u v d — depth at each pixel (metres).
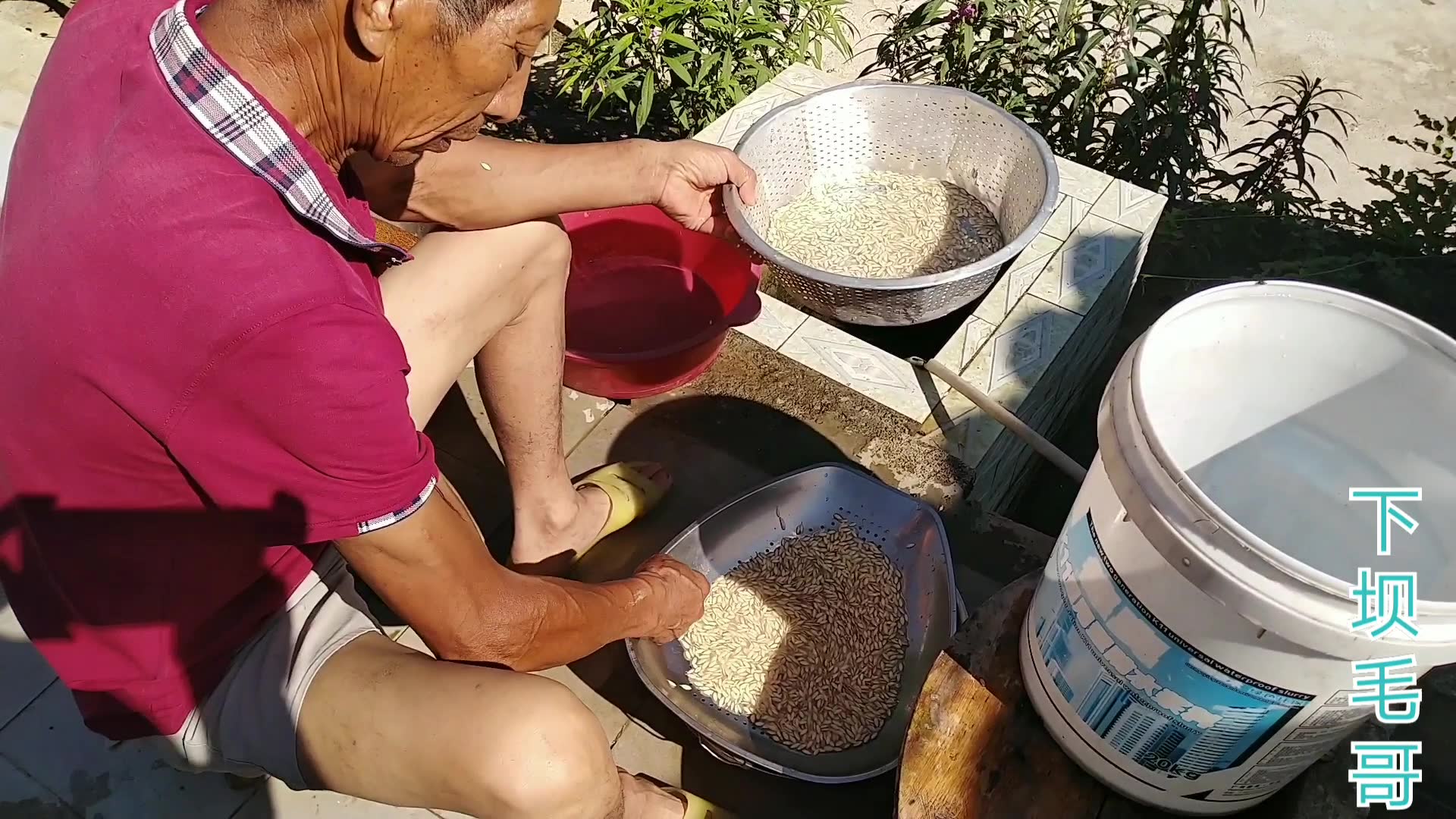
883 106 2.38
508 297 1.50
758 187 2.30
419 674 1.20
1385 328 1.02
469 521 1.29
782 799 1.60
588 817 1.24
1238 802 1.13
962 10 3.24
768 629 1.78
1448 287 2.95
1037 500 2.62
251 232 0.94
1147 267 3.16
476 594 1.19
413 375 1.43
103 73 1.03
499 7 0.91
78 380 0.97
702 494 2.00
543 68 4.21
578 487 1.90
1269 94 4.25
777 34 3.50
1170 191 3.26
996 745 1.23
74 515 1.09
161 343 0.93
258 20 0.94
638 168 1.64
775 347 2.19
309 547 1.30
